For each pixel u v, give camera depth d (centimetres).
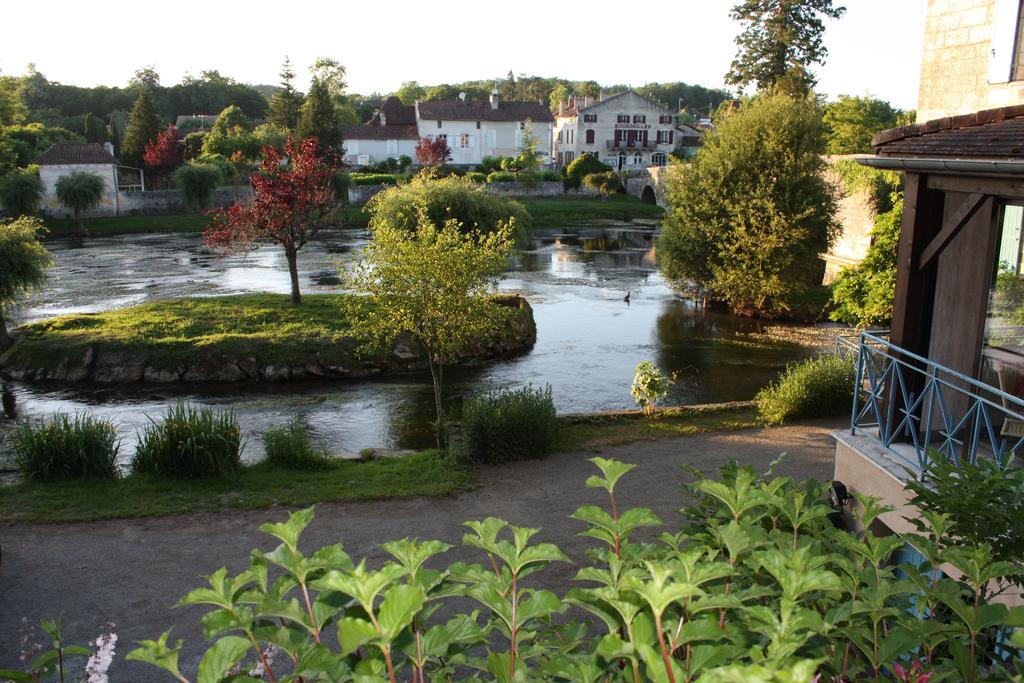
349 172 7488
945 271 697
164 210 6119
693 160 3192
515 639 220
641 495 1060
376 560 850
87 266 3897
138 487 1102
